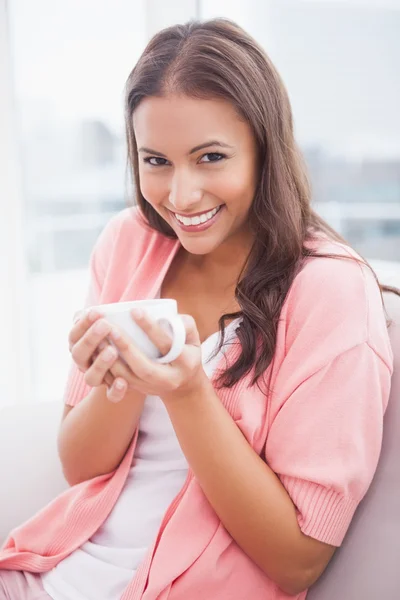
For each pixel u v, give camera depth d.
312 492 0.84
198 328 1.03
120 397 0.73
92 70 1.89
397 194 1.81
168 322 0.71
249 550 0.85
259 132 0.90
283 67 1.79
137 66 0.91
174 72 0.84
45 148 1.96
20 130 1.89
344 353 0.85
